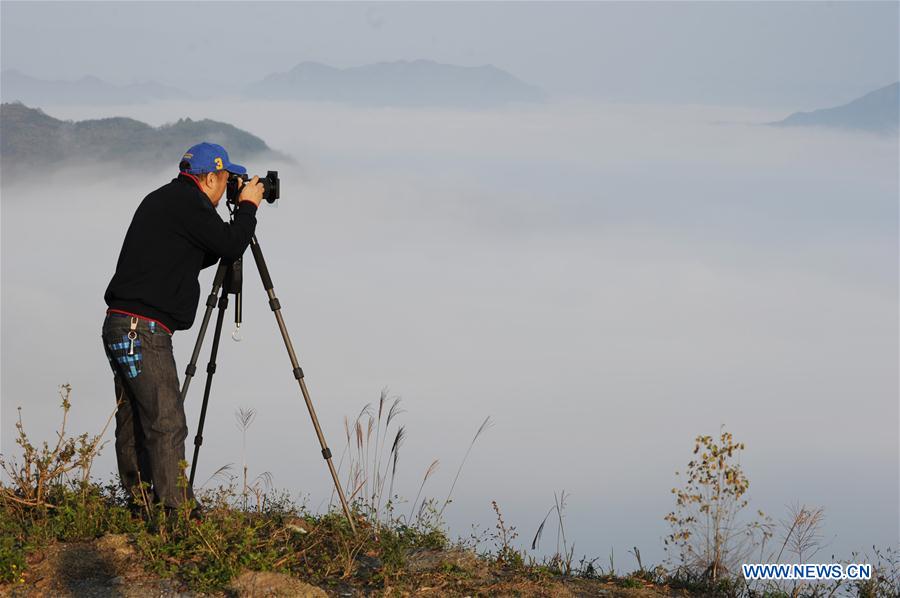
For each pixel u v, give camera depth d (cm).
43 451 829
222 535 767
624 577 880
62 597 671
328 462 893
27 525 782
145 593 685
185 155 861
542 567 858
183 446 828
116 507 819
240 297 916
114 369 838
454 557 840
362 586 754
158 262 812
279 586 709
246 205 876
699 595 837
